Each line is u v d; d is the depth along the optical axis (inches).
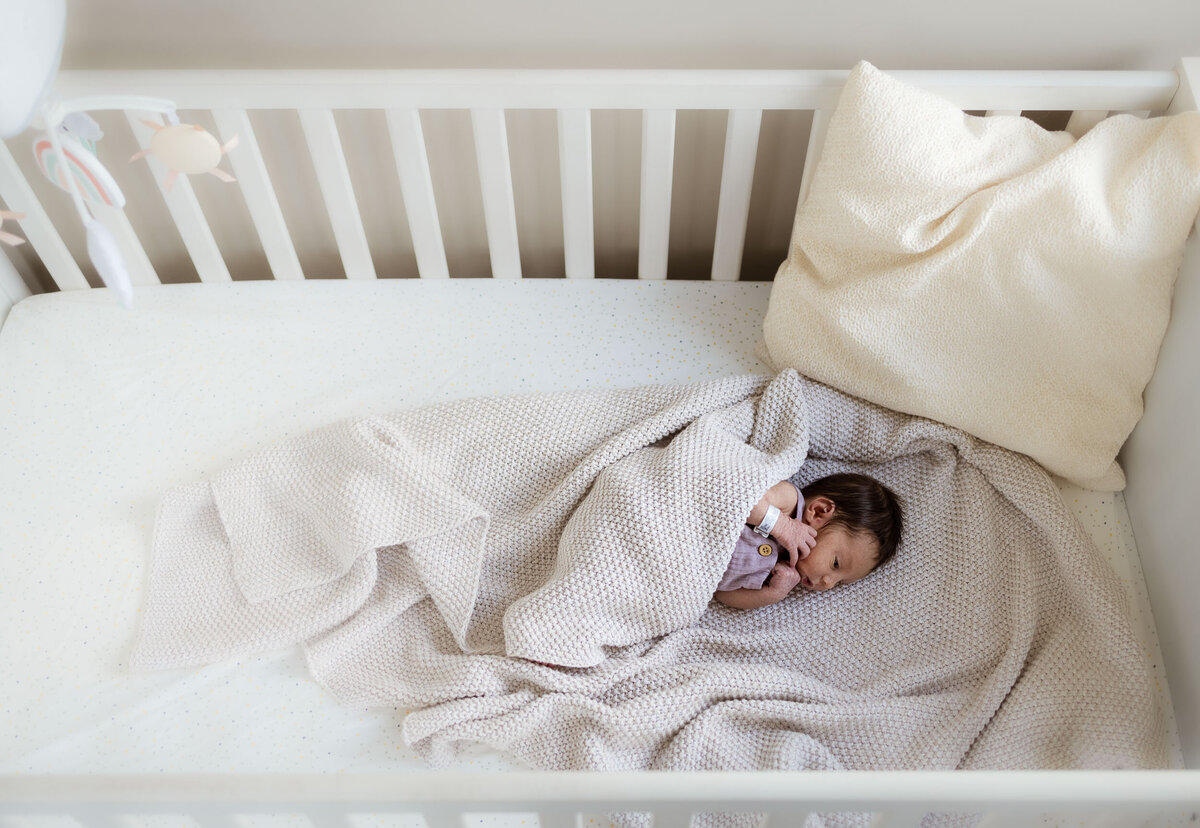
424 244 62.2
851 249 54.3
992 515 53.0
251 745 46.1
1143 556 51.9
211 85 51.8
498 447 55.0
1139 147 48.9
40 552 52.7
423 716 45.5
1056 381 52.6
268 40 56.7
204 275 64.4
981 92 51.3
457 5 54.7
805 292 56.3
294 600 50.7
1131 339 50.5
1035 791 30.4
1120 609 48.1
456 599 50.1
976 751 45.8
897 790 30.6
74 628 49.9
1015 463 53.5
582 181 57.6
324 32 56.3
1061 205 48.1
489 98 52.4
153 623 50.1
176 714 47.1
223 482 54.1
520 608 48.4
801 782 30.8
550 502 52.9
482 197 62.3
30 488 55.2
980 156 50.3
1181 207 46.9
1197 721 45.4
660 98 52.2
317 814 32.2
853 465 57.5
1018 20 54.4
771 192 65.1
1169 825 41.3
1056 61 56.3
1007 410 53.3
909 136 49.6
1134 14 53.6
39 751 45.3
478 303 63.4
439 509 51.3
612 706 46.9
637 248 69.4
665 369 60.3
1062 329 50.9
